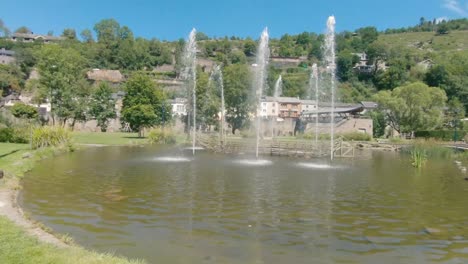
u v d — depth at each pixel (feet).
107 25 535.19
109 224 37.29
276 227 37.63
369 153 135.54
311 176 72.69
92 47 484.74
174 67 459.32
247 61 489.26
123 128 247.91
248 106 242.58
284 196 52.75
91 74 406.00
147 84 196.44
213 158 104.22
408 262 29.12
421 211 45.47
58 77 201.16
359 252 31.04
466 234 36.50
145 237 33.53
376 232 36.73
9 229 30.22
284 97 337.93
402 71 394.52
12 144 115.14
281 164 92.48
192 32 151.23
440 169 87.51
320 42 515.91
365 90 398.62
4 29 470.80
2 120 144.36
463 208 47.19
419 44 625.41
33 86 229.25
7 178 56.65
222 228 36.86
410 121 212.84
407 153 135.95
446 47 593.01
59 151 105.60
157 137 159.53
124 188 56.13
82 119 231.91
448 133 206.59
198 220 39.47
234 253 30.19
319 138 198.80
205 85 230.68
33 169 72.90
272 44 547.90
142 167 80.74
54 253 25.21
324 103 334.03
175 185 59.62
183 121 232.94
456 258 30.14
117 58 476.13
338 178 70.69
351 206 47.44
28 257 24.12
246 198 50.90
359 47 529.45
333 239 34.30
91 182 60.64
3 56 394.73
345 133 204.13
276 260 28.94
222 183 62.49
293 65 474.08
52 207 43.62
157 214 41.50
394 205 48.44
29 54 391.65
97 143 143.43
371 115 235.20
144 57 490.90
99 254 26.78
